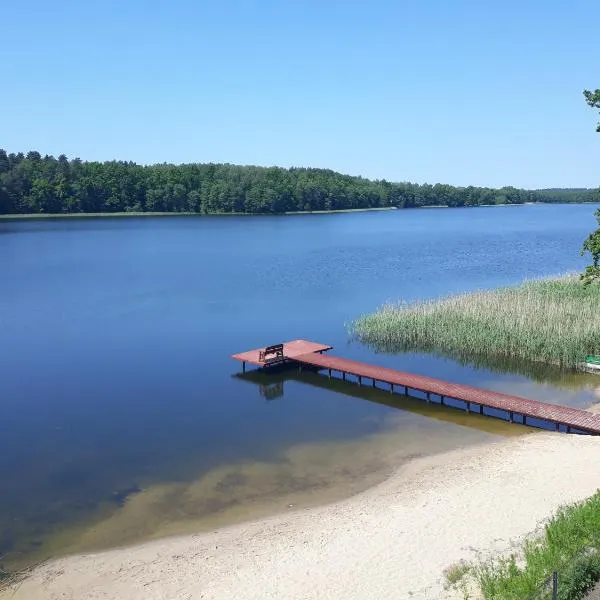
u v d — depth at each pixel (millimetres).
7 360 42906
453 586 15703
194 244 119062
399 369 40688
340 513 21969
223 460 26938
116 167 196125
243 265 90188
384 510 21875
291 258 98562
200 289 70625
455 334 44375
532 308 45969
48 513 22641
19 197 179375
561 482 22781
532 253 107250
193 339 48469
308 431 30141
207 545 20234
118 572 18859
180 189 197625
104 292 68438
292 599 16719
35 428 30750
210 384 37625
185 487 24500
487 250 111875
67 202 184625
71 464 26688
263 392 36125
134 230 146875
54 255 100812
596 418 29188
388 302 61125
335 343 47156
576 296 50219
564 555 15219
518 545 17844
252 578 18031
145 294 67375
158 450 28031
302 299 64812
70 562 19562
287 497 23547
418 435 29422
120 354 44281
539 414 29766
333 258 98875
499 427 30125
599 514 16797
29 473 25859
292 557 19062
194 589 17703
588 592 13914
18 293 67625
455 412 32500
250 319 55469
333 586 17172
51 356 43812
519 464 24984
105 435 29812
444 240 130750
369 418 31797
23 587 18266
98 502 23375
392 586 16766
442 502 22062
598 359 38781
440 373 39719
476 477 24109
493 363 41625
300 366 40812
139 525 21750
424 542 19203
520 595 13633
